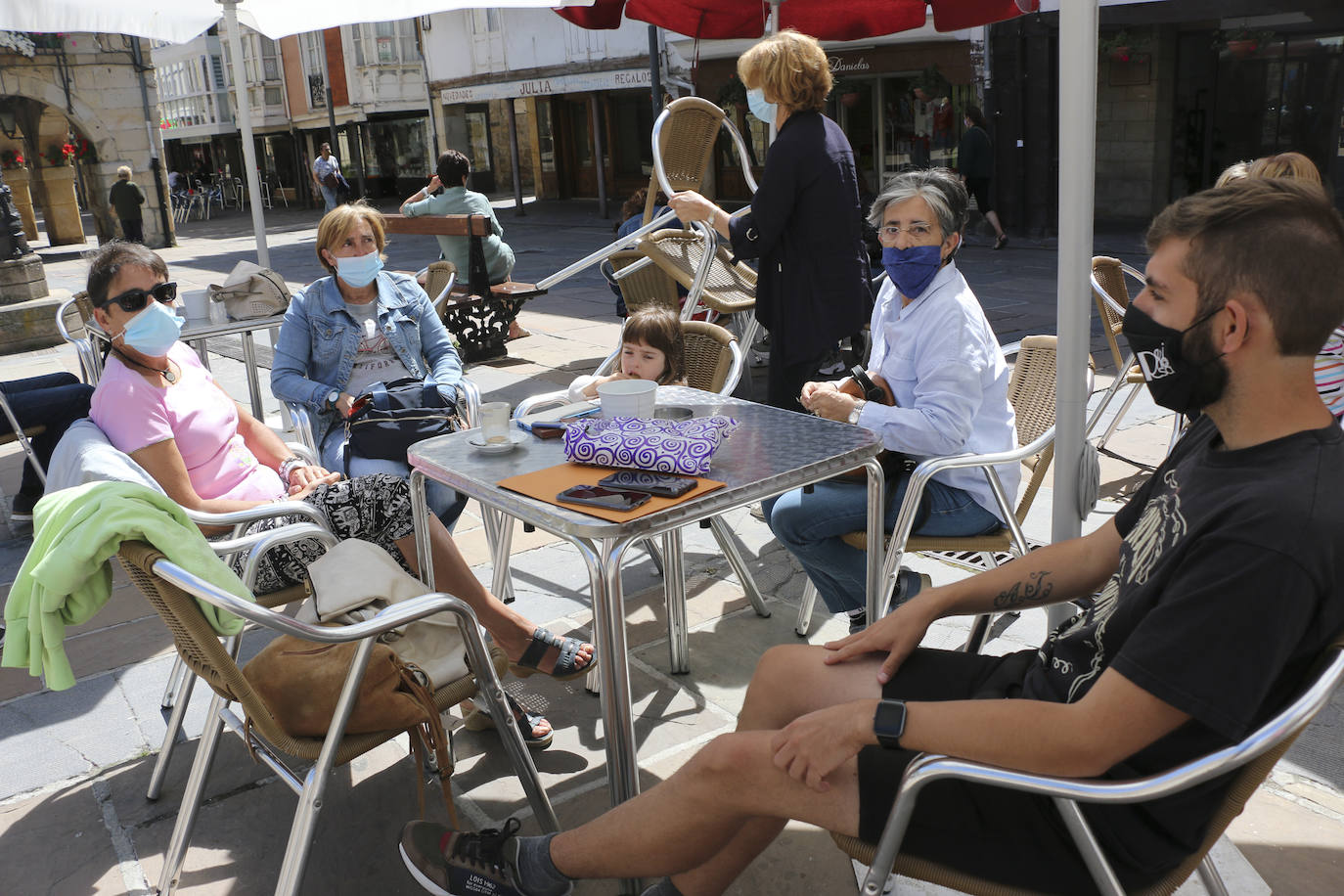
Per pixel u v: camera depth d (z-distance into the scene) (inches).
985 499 111.5
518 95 828.6
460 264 319.0
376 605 92.6
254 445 135.5
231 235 950.4
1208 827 59.4
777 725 75.8
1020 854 61.9
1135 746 54.4
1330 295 51.5
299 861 78.8
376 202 1259.2
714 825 67.8
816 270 147.0
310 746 81.7
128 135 834.2
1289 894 84.6
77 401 188.1
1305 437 53.0
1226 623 51.0
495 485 88.0
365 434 136.1
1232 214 52.9
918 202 110.0
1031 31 495.2
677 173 202.8
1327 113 514.6
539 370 292.0
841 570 116.5
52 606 73.2
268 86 1322.6
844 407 111.4
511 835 78.4
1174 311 55.0
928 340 111.3
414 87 1176.8
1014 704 58.2
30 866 96.9
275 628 72.9
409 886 92.3
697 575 153.4
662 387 122.9
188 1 216.7
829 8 253.3
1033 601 75.1
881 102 665.6
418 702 84.0
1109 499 172.2
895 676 73.8
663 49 679.7
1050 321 324.8
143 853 98.3
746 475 86.7
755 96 155.5
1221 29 533.6
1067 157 90.7
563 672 109.5
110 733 119.4
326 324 149.9
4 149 903.1
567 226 777.6
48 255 793.6
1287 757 102.3
